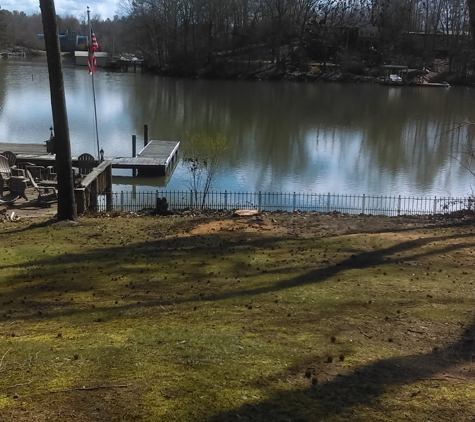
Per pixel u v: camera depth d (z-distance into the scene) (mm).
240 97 51125
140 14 81125
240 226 11414
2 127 31734
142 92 54062
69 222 11773
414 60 61438
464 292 6242
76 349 4297
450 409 3305
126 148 26469
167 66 79125
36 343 4496
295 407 3307
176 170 22203
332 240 9742
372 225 11758
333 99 50094
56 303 6004
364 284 6609
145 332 4762
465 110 43000
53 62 10984
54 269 7641
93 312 5605
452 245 9172
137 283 6836
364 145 27656
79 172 18531
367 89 59562
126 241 9883
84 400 3375
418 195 18312
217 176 20734
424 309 5520
